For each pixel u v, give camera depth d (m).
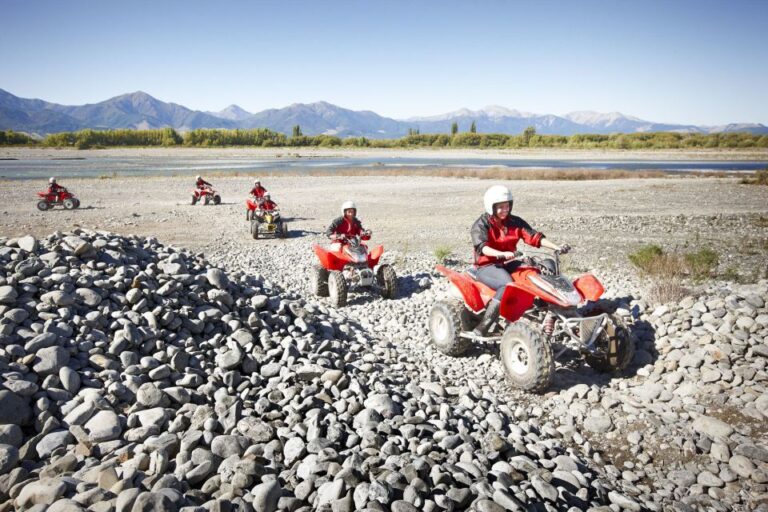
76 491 2.88
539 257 5.30
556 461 3.70
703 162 76.00
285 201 26.41
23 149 122.12
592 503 3.28
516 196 27.16
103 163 70.94
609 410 4.58
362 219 19.75
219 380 4.50
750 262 10.88
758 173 36.81
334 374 4.54
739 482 3.59
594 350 4.93
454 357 6.00
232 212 21.97
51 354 4.06
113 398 3.94
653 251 10.23
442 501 2.92
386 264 8.78
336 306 8.22
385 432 3.81
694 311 5.71
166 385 4.31
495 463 3.54
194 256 7.09
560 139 156.12
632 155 105.31
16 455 3.19
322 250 8.68
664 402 4.64
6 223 17.72
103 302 5.07
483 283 5.53
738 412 4.32
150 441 3.43
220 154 110.06
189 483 3.13
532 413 4.65
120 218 19.64
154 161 78.44
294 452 3.43
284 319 5.95
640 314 6.15
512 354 4.97
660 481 3.66
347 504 2.87
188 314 5.37
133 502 2.68
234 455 3.35
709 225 16.59
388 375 5.07
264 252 13.18
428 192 30.34
